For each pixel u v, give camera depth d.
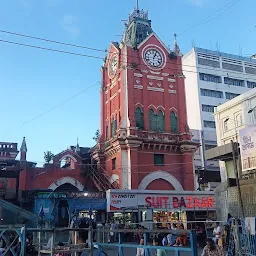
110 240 23.45
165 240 19.50
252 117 39.19
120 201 32.25
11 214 27.08
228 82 74.19
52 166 43.19
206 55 73.44
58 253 9.30
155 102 43.22
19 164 40.53
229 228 15.07
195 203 35.38
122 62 43.22
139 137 39.66
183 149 41.94
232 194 23.34
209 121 69.50
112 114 44.84
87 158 47.22
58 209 30.34
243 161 23.86
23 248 8.79
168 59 45.62
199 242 25.41
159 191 34.41
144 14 50.50
